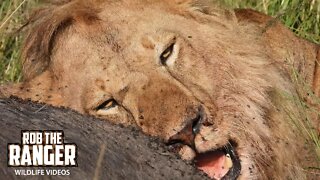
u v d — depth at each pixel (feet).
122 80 26.45
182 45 27.76
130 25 27.50
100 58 27.07
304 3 36.94
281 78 30.09
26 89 28.63
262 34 31.17
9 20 36.70
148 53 26.96
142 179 16.80
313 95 30.12
